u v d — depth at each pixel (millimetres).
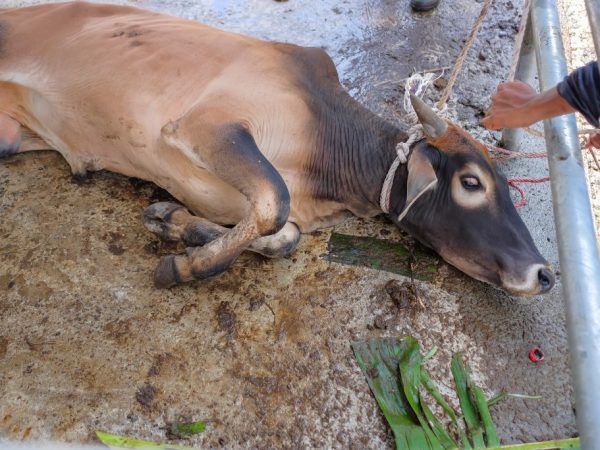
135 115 1885
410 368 1725
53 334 1778
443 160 1794
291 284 1903
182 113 1849
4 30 2094
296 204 1978
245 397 1690
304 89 1927
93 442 1611
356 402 1700
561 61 1695
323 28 2740
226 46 1939
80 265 1913
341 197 1977
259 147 1854
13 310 1821
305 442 1636
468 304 1889
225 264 1738
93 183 2119
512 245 1767
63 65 1994
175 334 1786
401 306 1864
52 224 2004
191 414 1659
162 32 1979
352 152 1921
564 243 1336
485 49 2668
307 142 1907
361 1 2865
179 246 1962
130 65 1908
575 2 2818
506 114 1628
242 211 1916
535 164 2262
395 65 2604
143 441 1598
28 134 2193
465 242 1810
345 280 1923
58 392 1682
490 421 1641
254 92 1847
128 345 1763
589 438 1111
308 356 1766
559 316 1875
